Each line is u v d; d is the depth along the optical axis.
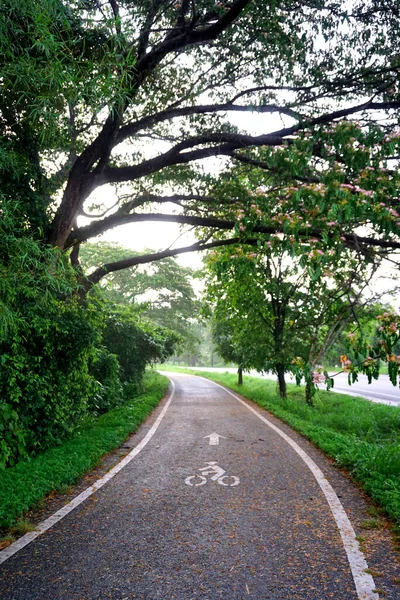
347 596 3.15
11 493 5.28
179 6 9.61
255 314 17.67
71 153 11.18
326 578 3.41
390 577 3.43
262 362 18.41
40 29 3.55
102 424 10.88
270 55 10.13
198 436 10.03
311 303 13.48
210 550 3.94
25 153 8.16
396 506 4.86
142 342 20.19
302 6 9.28
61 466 6.64
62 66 3.79
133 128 10.13
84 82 3.92
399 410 14.85
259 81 10.82
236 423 12.19
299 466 7.15
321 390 24.36
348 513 4.90
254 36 9.66
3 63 3.77
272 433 10.45
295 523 4.60
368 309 8.91
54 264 5.56
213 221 11.55
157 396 19.58
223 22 8.28
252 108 10.02
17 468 6.39
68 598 3.14
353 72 10.15
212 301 19.45
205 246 12.38
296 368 5.89
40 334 7.70
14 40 4.07
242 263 6.69
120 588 3.28
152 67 8.79
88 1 6.68
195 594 3.19
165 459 7.70
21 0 3.47
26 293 5.49
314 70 9.88
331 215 5.86
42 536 4.28
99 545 4.06
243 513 4.92
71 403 9.17
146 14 8.74
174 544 4.08
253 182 10.94
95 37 6.00
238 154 11.13
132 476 6.56
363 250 7.76
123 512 4.98
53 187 9.84
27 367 7.59
